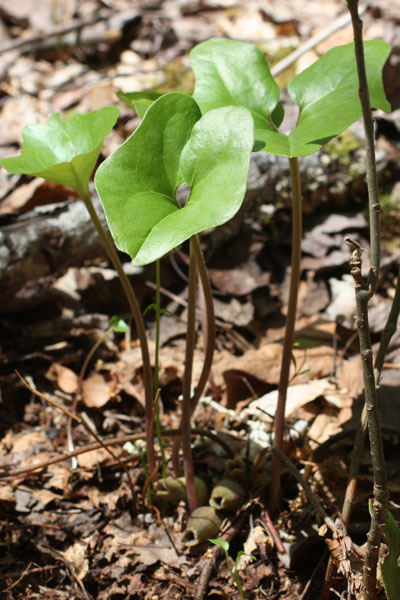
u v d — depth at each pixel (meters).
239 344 0.77
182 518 0.67
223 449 0.70
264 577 0.64
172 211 0.56
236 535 0.66
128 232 0.54
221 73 0.61
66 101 1.02
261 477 0.67
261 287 0.80
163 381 0.74
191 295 0.61
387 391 0.71
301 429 0.71
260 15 1.19
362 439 0.61
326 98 0.59
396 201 0.86
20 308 0.78
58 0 1.28
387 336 0.59
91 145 0.62
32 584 0.65
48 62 1.17
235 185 0.54
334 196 0.84
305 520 0.65
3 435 0.72
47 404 0.74
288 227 0.83
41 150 0.62
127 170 0.56
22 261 0.75
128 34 1.18
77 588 0.64
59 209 0.77
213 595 0.63
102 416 0.74
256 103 0.61
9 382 0.75
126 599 0.64
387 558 0.57
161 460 0.69
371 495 0.65
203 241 0.80
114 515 0.68
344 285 0.80
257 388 0.74
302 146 0.56
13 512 0.68
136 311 0.63
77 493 0.68
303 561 0.65
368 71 0.60
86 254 0.78
